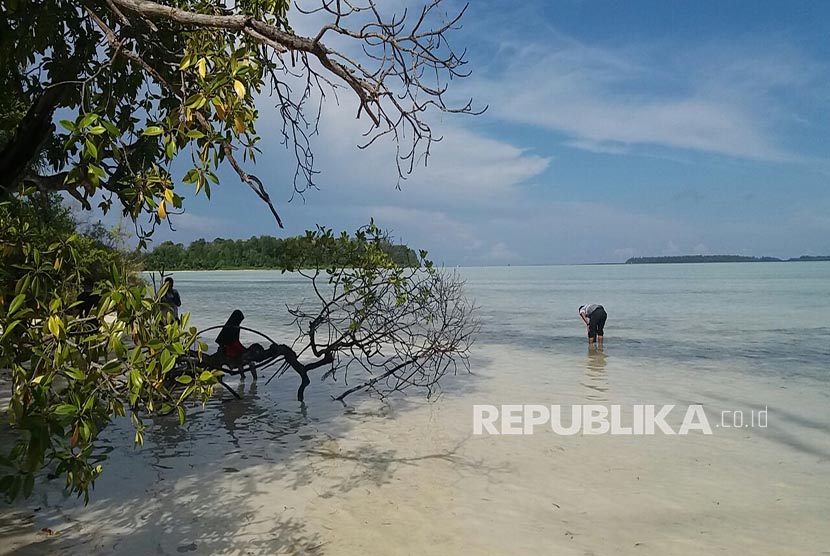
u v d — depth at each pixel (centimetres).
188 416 1002
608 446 825
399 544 527
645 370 1418
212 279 10788
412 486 671
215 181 304
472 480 691
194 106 303
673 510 607
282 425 944
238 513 591
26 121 589
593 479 696
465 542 532
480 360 1573
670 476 705
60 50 593
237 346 1121
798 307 3244
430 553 512
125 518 573
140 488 656
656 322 2472
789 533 555
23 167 588
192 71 343
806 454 787
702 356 1619
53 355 305
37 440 297
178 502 618
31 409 301
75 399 303
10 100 636
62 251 354
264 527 559
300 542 528
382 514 592
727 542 537
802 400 1097
